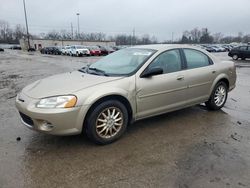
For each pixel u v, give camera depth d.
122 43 92.19
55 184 2.66
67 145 3.53
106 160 3.13
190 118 4.65
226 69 5.10
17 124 4.32
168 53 4.21
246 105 5.64
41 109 3.15
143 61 3.92
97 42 65.88
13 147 3.46
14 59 23.39
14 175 2.80
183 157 3.20
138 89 3.71
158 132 3.99
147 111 3.91
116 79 3.61
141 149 3.42
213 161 3.09
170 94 4.12
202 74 4.59
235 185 2.62
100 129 3.48
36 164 3.04
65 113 3.15
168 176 2.79
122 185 2.64
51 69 13.84
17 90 7.45
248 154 3.27
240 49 22.06
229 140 3.71
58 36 89.06
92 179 2.74
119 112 3.61
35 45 60.22
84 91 3.30
